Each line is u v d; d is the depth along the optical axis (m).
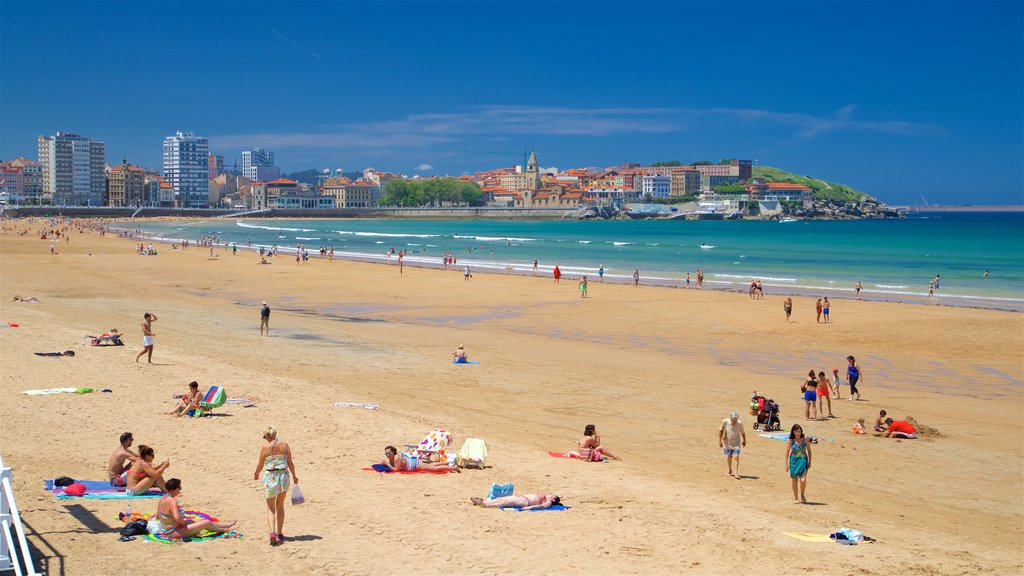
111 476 16.70
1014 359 40.22
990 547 15.37
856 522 16.66
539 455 21.12
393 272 89.00
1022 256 125.50
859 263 110.31
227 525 14.50
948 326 50.75
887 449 23.66
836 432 25.72
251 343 39.94
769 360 39.34
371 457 20.02
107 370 29.94
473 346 41.25
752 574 13.18
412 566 12.98
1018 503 18.88
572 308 58.97
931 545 15.27
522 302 62.66
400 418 24.47
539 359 37.69
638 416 26.88
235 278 80.06
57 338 36.88
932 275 91.69
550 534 14.79
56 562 12.50
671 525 15.62
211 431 21.94
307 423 23.28
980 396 31.92
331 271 89.31
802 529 15.89
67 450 19.30
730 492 18.62
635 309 58.50
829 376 35.59
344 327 47.56
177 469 18.17
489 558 13.45
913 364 38.88
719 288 74.44
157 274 82.75
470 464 19.53
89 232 184.12
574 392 30.39
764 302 63.22
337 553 13.45
